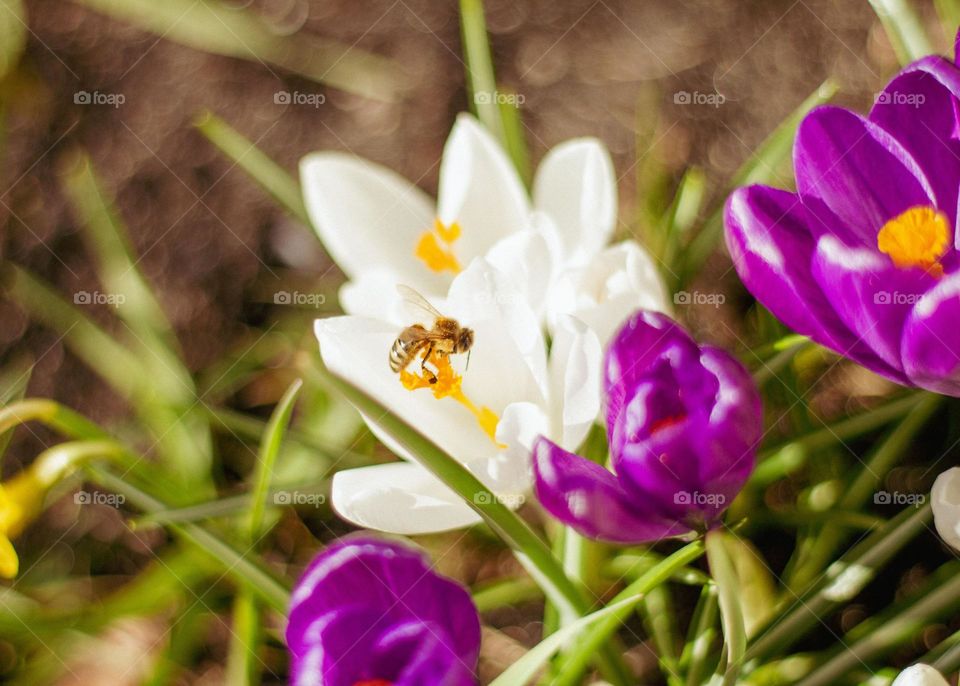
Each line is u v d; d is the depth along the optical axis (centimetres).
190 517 39
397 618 35
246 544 42
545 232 39
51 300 51
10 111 56
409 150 53
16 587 47
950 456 44
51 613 42
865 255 35
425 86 54
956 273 34
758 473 42
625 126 52
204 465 45
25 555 47
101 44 57
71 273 52
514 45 55
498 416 38
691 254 43
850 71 50
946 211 35
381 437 37
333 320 37
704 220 48
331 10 57
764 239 35
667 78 53
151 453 48
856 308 35
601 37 54
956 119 35
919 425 42
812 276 36
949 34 43
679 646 44
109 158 54
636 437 34
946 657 36
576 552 40
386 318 39
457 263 40
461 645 35
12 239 53
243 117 55
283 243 51
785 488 45
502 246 38
